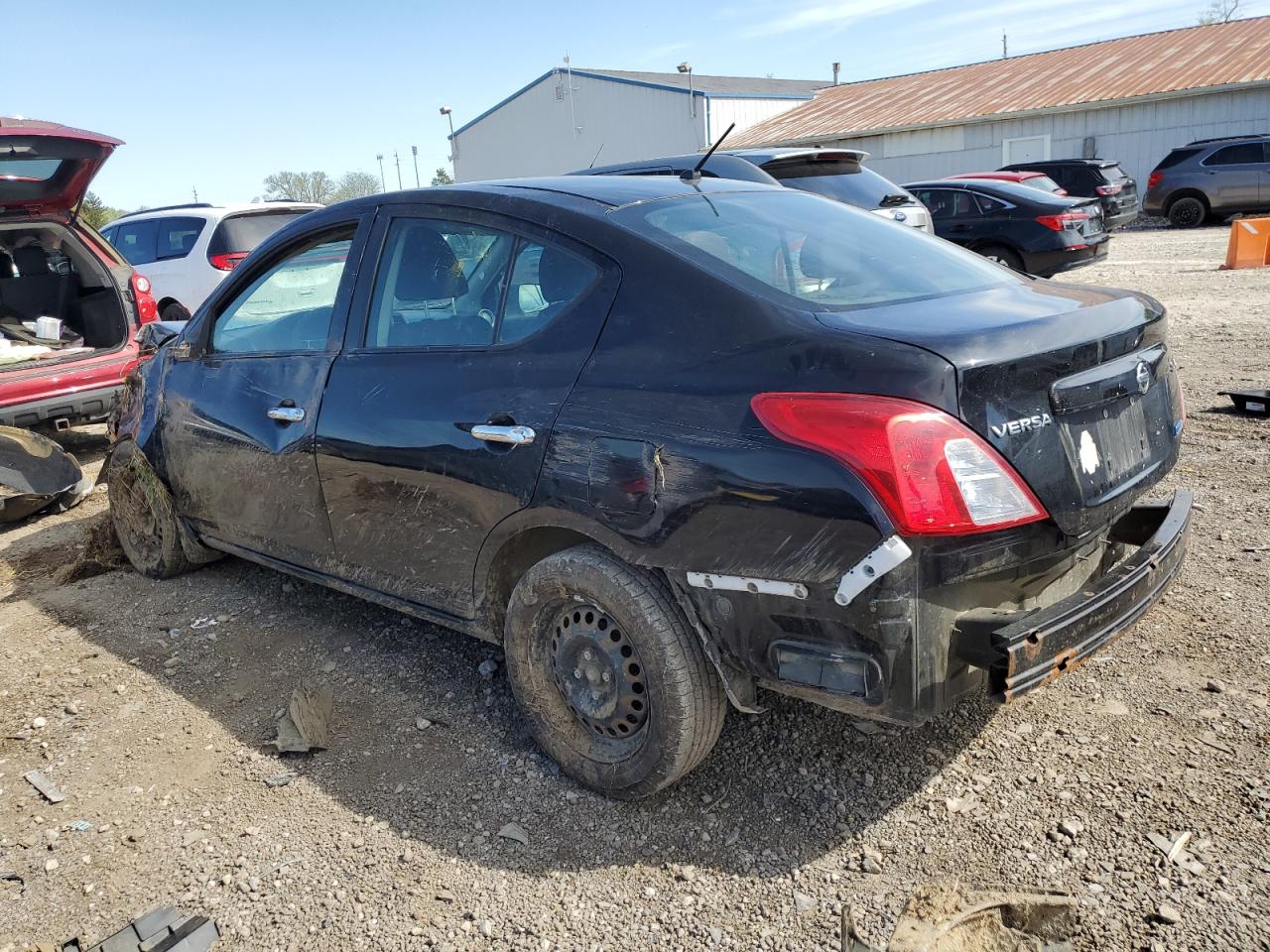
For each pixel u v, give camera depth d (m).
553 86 38.22
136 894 2.59
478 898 2.51
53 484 5.86
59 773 3.16
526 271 2.96
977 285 2.93
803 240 3.02
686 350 2.54
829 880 2.48
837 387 2.25
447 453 2.98
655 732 2.64
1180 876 2.39
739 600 2.41
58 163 6.61
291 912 2.50
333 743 3.25
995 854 2.52
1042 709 3.12
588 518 2.63
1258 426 5.92
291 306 3.77
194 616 4.29
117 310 7.18
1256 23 28.78
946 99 29.75
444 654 3.79
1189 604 3.71
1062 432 2.36
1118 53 29.78
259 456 3.73
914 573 2.18
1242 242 12.96
